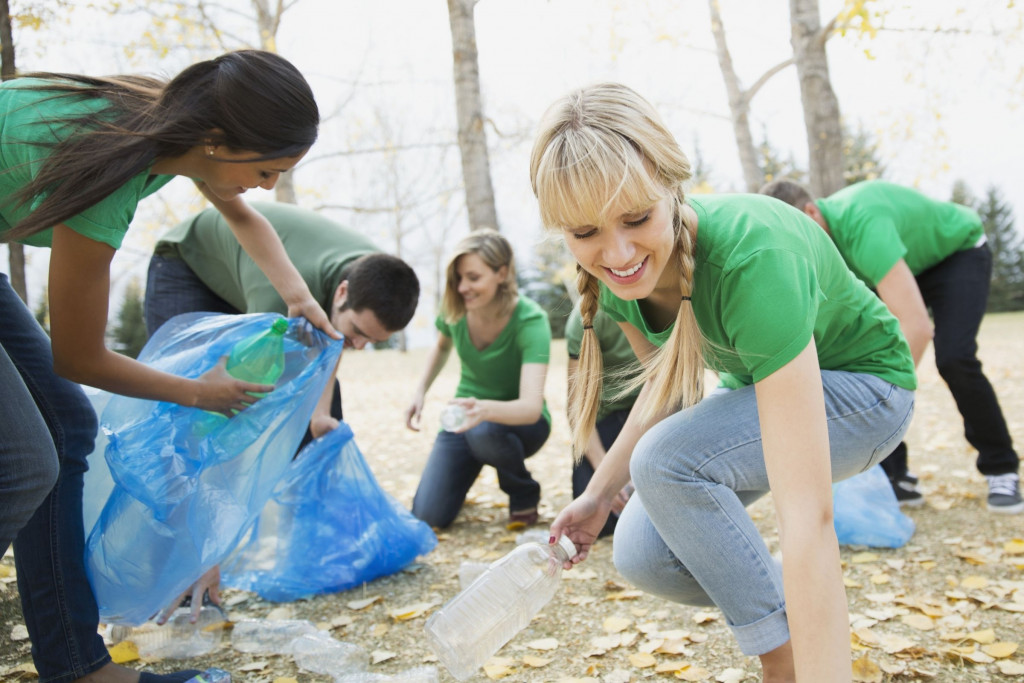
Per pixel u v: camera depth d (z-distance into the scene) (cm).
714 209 159
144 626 230
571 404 194
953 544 294
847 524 296
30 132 155
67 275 156
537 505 367
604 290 185
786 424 139
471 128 565
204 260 288
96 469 203
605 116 134
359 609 259
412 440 646
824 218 316
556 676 205
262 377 216
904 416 180
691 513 164
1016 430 504
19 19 290
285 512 273
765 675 167
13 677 203
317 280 288
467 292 346
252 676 210
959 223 335
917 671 195
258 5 732
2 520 146
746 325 144
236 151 161
